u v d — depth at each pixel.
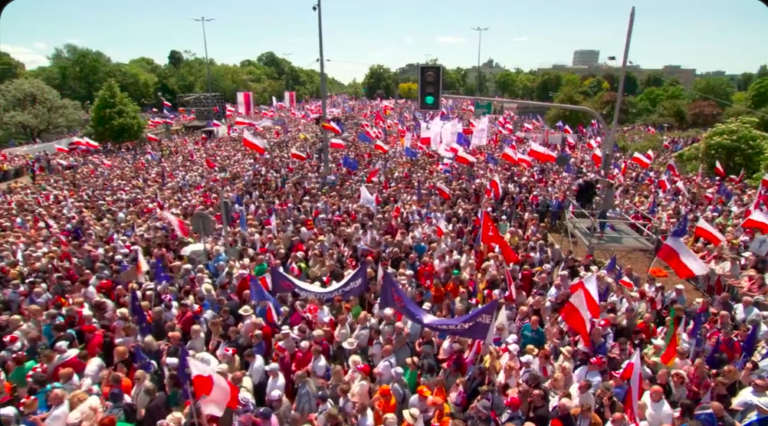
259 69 142.50
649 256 19.41
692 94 83.56
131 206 22.81
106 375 8.70
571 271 14.56
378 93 138.50
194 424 7.75
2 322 10.22
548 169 33.06
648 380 9.01
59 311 10.99
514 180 27.42
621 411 7.92
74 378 8.17
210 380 7.37
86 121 68.25
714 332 10.45
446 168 30.78
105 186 27.25
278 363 9.19
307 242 15.95
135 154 43.25
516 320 11.04
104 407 7.88
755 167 34.28
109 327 10.45
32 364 9.06
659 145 47.97
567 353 9.12
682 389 8.48
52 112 58.50
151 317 10.98
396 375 8.65
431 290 12.69
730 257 14.73
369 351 10.05
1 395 8.52
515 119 58.78
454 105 99.94
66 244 16.02
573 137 45.31
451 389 8.68
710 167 35.62
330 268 13.65
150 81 98.00
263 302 10.89
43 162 39.31
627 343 9.84
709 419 7.46
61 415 7.43
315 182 26.97
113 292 12.70
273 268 11.69
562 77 99.94
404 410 8.15
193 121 70.19
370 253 14.81
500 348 9.50
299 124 70.62
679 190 25.55
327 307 11.52
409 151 36.31
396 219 18.78
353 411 7.99
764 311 11.62
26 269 13.86
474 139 34.16
